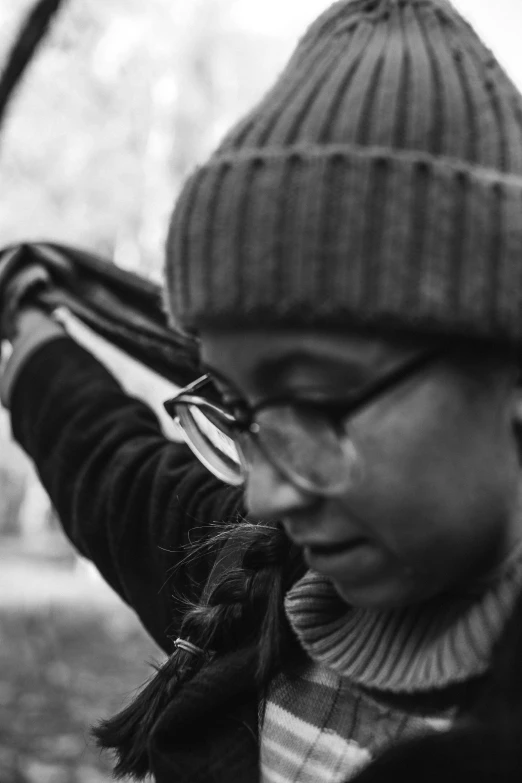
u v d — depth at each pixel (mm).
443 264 907
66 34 14125
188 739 1255
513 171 959
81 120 14844
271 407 956
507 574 958
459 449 920
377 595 976
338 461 933
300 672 1184
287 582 1214
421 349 917
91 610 12414
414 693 1011
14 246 2027
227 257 947
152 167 15172
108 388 1765
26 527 24578
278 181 934
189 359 1842
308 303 916
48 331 1899
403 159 920
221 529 1425
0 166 14492
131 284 1962
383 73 980
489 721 870
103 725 1396
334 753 1109
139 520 1570
